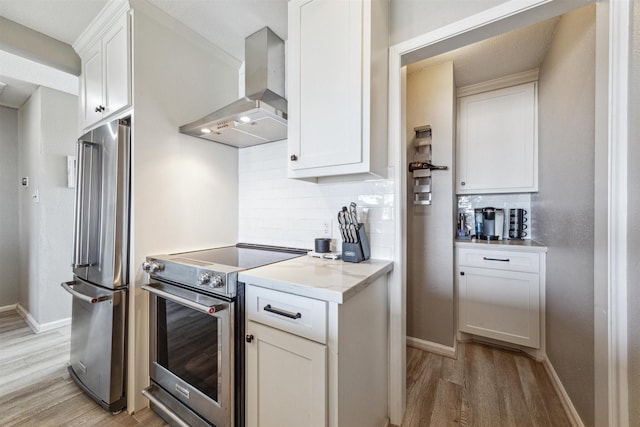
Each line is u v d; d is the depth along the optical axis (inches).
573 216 57.7
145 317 62.7
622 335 36.7
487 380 70.8
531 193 94.0
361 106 47.3
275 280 41.6
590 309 49.6
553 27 68.4
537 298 78.2
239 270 47.8
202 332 50.8
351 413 40.8
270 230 77.8
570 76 59.4
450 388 67.7
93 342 63.9
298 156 53.8
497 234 95.0
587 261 50.9
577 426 54.1
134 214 61.1
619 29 36.4
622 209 36.6
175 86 68.6
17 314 115.9
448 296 83.0
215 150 78.2
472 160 96.9
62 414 60.2
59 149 105.8
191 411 52.4
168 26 66.9
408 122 89.7
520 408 60.9
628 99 35.6
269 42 71.0
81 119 77.7
